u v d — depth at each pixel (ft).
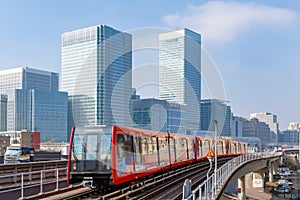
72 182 54.65
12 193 55.67
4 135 267.39
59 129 210.38
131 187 59.57
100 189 59.82
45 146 214.69
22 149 126.21
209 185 53.16
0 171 60.64
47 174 73.61
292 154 459.32
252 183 258.16
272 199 198.59
